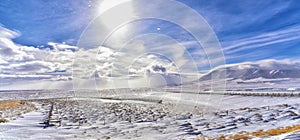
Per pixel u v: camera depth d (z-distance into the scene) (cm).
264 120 1592
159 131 1393
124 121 1814
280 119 1612
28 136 1273
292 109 2027
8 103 3934
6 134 1311
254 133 1150
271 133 1109
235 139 1038
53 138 1227
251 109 2222
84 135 1303
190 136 1224
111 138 1216
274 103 2784
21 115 2175
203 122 1659
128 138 1215
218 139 1064
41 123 1712
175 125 1580
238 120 1680
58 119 1933
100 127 1564
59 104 3416
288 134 973
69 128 1530
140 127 1547
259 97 3516
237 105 2777
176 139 1162
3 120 1761
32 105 3428
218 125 1509
